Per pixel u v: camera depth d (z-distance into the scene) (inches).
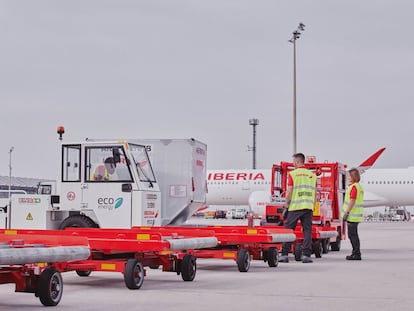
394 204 1846.7
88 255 345.4
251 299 344.8
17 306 321.1
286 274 482.0
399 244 922.1
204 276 466.6
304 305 323.6
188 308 313.3
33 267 318.7
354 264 578.6
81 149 608.4
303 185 588.4
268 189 1776.6
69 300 341.1
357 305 324.5
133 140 719.7
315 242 662.5
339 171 831.1
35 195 610.2
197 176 729.0
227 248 547.2
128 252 416.2
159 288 392.8
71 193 608.4
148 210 602.9
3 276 321.1
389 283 421.4
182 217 727.7
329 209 767.1
